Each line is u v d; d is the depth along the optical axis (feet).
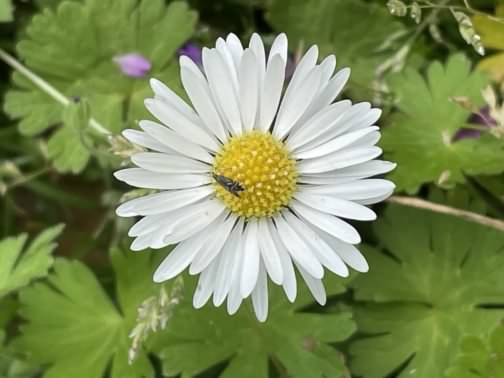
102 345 0.21
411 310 0.21
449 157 0.21
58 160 0.23
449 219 0.21
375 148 0.17
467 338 0.19
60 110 0.24
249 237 0.18
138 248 0.18
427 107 0.22
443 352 0.21
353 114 0.18
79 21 0.24
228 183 0.18
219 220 0.18
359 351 0.21
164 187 0.18
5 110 0.24
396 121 0.22
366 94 0.24
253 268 0.18
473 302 0.21
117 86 0.24
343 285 0.20
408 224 0.22
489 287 0.21
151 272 0.22
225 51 0.18
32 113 0.24
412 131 0.22
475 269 0.21
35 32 0.24
